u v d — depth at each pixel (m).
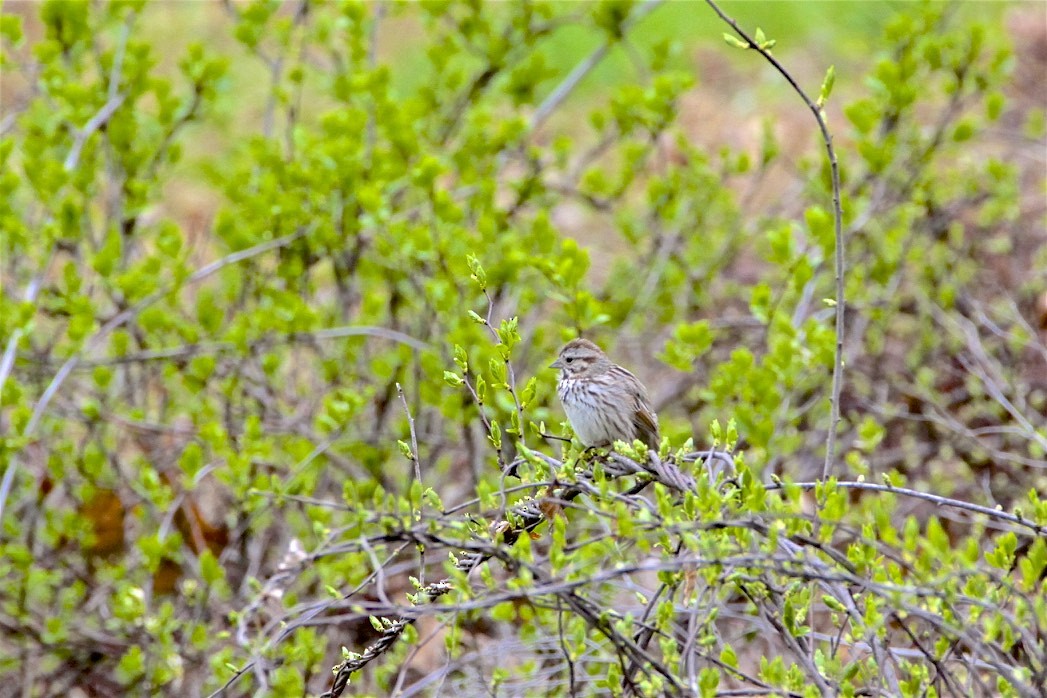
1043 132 17.47
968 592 6.35
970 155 16.73
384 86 12.34
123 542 11.38
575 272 10.71
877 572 6.43
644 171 14.85
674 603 7.02
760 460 10.09
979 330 13.95
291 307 11.34
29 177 11.53
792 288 11.86
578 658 7.27
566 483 6.71
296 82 13.30
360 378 12.05
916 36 13.35
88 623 11.01
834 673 6.50
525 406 7.55
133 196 12.50
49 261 11.67
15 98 17.22
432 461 12.31
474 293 11.49
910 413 12.93
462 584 6.06
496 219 12.37
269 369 11.76
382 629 6.93
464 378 7.66
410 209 12.88
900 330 13.97
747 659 9.45
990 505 10.48
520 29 13.77
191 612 11.12
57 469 10.97
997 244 14.01
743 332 14.09
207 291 12.33
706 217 14.34
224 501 11.91
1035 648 5.93
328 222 11.73
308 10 13.79
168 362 11.73
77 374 12.73
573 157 20.17
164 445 12.54
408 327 13.09
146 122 13.47
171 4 23.86
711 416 12.69
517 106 13.79
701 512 6.34
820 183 13.88
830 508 6.22
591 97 22.39
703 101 21.44
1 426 12.45
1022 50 19.42
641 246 15.88
